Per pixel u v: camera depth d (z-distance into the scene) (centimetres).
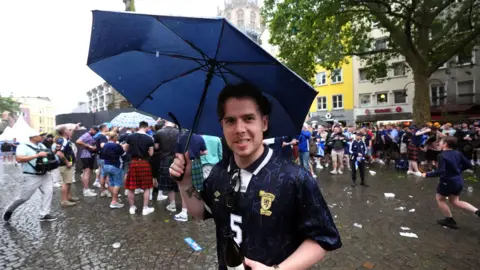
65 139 631
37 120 8481
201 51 111
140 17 100
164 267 338
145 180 543
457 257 354
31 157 498
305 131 848
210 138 493
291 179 103
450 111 2522
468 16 1499
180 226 481
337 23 1512
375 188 770
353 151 802
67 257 367
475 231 443
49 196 525
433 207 580
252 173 108
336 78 3281
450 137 465
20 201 505
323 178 939
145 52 119
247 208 104
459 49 1533
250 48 96
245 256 103
